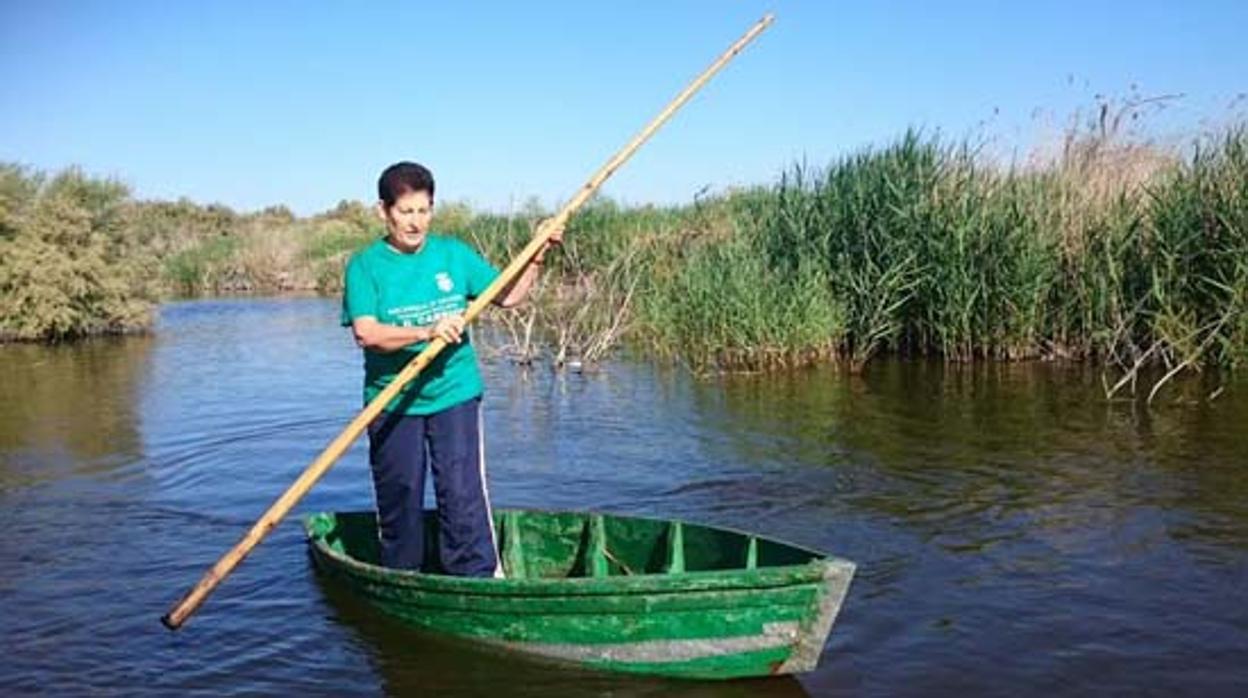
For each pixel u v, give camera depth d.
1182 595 5.47
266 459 9.35
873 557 6.20
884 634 5.05
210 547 6.71
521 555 6.03
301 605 5.57
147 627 5.35
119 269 22.08
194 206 56.94
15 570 6.29
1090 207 13.02
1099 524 6.65
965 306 12.98
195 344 19.53
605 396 11.97
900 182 13.57
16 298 20.48
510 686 4.58
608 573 5.74
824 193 14.61
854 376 12.66
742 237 15.41
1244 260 11.26
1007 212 12.95
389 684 4.63
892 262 13.51
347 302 5.28
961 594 5.56
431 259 5.31
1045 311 13.04
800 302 13.37
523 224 19.78
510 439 9.79
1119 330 12.09
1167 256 11.62
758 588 4.38
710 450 9.08
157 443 10.10
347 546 6.26
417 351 5.28
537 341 16.48
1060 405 10.34
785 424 10.03
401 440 5.37
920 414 10.23
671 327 14.53
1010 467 8.11
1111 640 4.95
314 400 12.57
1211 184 11.85
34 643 5.17
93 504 7.81
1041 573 5.84
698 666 4.55
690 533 5.37
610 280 17.41
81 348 19.52
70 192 23.34
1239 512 6.78
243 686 4.66
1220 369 11.65
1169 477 7.63
